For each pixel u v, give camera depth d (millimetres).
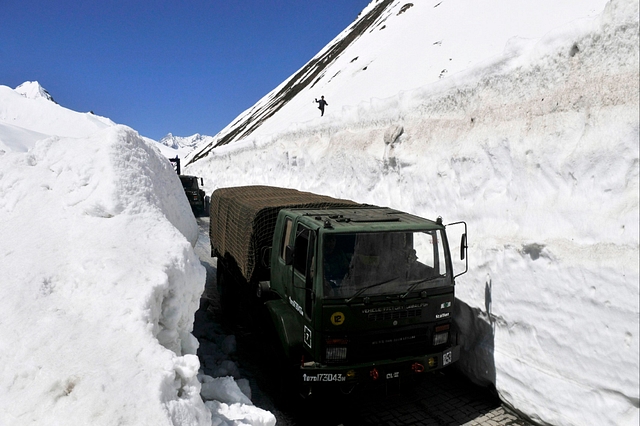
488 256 5711
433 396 5625
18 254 4387
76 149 5680
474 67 7406
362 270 4781
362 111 11969
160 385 3141
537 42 6102
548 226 4996
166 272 4039
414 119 9086
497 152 6250
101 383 3107
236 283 7660
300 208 6371
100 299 3770
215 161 29156
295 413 5203
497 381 5332
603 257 4246
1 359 3375
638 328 3840
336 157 12461
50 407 3041
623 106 4605
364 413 5223
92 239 4422
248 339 7105
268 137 20906
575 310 4430
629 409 3908
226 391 4348
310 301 4805
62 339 3461
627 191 4344
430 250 5062
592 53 5148
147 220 4770
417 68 33500
